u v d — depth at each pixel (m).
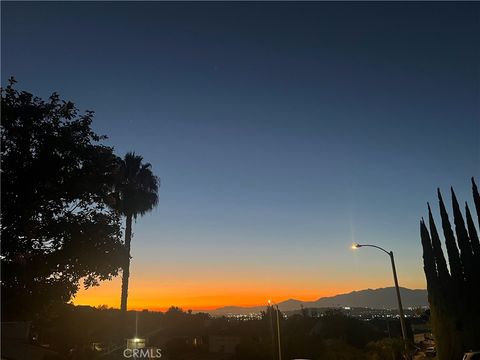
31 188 17.34
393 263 27.88
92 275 19.77
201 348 74.50
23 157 17.30
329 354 40.69
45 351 18.22
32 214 17.36
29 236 17.06
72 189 18.06
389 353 34.97
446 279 38.25
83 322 42.62
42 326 24.72
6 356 15.98
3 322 17.31
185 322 115.69
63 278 18.92
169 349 73.88
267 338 51.38
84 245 18.33
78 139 18.78
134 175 35.34
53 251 18.25
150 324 106.94
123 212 34.22
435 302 38.06
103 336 49.28
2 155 17.09
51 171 17.47
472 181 40.00
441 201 40.56
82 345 39.59
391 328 81.06
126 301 34.88
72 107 18.75
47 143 17.50
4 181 16.66
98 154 19.34
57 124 18.58
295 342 48.12
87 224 18.69
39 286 18.08
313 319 76.19
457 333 36.44
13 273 17.08
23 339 17.53
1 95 17.77
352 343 63.34
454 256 38.69
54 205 18.20
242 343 53.34
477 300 36.84
